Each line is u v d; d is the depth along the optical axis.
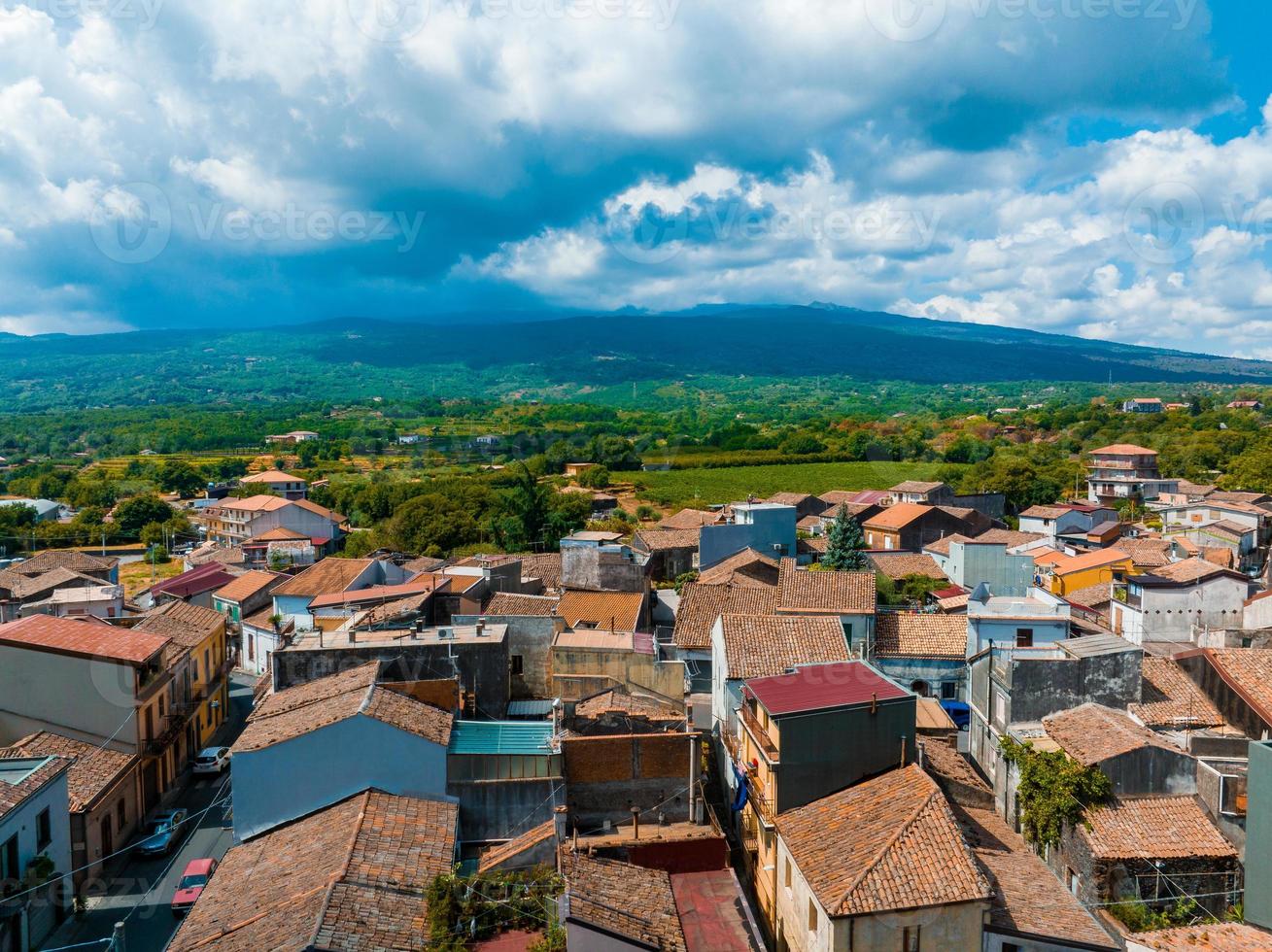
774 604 45.22
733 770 30.83
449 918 20.73
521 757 26.78
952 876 20.84
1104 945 20.48
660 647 43.19
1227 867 24.78
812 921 21.83
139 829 35.06
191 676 42.78
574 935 19.20
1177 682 33.19
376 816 24.55
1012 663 32.03
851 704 26.06
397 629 37.19
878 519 90.19
